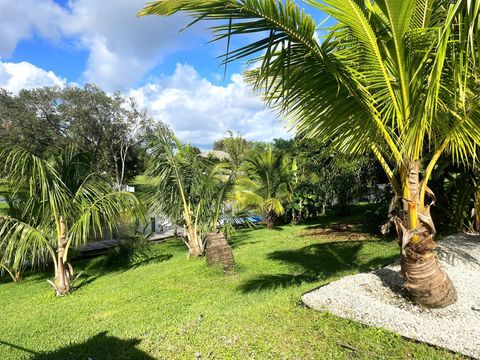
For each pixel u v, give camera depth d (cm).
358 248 924
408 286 404
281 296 505
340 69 344
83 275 985
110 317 580
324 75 350
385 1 281
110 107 2533
